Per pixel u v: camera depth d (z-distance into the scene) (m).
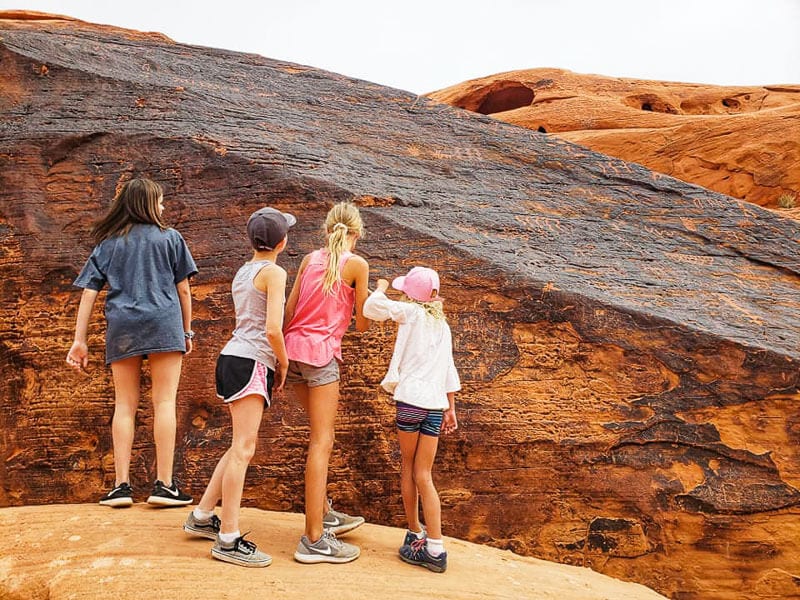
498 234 5.91
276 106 7.01
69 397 5.62
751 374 4.89
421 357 4.18
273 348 3.83
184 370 5.52
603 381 5.08
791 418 4.81
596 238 6.12
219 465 4.04
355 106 7.36
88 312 4.45
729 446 4.83
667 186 6.77
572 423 5.03
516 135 7.26
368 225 5.65
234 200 5.80
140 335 4.35
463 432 5.11
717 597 4.66
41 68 6.58
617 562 4.80
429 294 4.28
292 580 3.56
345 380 5.30
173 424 4.46
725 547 4.70
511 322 5.25
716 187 15.47
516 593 3.81
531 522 4.95
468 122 7.38
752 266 6.16
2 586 3.65
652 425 4.94
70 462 5.54
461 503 5.03
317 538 3.88
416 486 4.14
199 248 5.75
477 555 4.45
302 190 5.74
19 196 6.01
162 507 4.46
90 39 7.82
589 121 18.17
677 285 5.67
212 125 6.30
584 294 5.21
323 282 4.12
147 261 4.47
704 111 19.33
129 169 6.03
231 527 3.71
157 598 3.38
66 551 3.83
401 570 3.90
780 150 15.00
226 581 3.50
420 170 6.57
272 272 3.92
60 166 6.09
